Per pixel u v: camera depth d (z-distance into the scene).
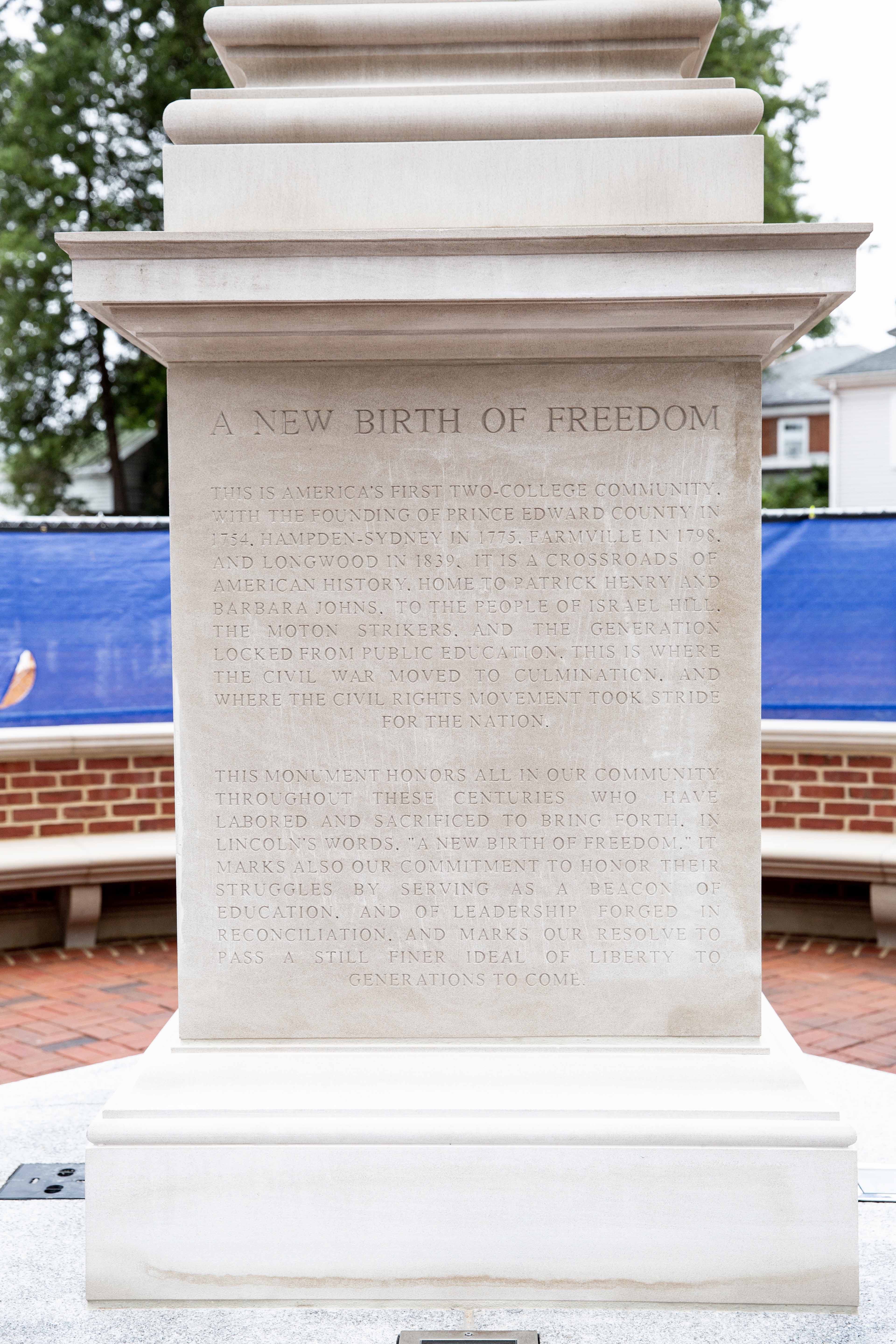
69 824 7.14
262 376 3.23
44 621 7.20
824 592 7.26
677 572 3.24
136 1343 2.94
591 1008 3.30
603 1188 3.09
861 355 31.72
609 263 2.95
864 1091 4.52
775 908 7.21
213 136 3.19
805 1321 3.03
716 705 3.26
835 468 25.80
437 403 3.23
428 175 3.14
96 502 34.31
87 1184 3.13
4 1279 3.24
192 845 3.30
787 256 2.94
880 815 7.00
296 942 3.31
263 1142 3.12
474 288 2.95
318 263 2.96
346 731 3.29
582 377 3.21
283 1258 3.12
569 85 3.24
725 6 27.23
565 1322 3.03
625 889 3.29
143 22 25.22
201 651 3.29
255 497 3.26
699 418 3.21
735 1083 3.16
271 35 3.27
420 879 3.30
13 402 26.81
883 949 6.87
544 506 3.24
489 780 3.29
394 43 3.29
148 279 2.98
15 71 25.75
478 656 3.27
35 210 25.36
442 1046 3.26
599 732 3.27
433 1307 3.11
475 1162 3.10
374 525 3.26
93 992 6.21
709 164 3.13
